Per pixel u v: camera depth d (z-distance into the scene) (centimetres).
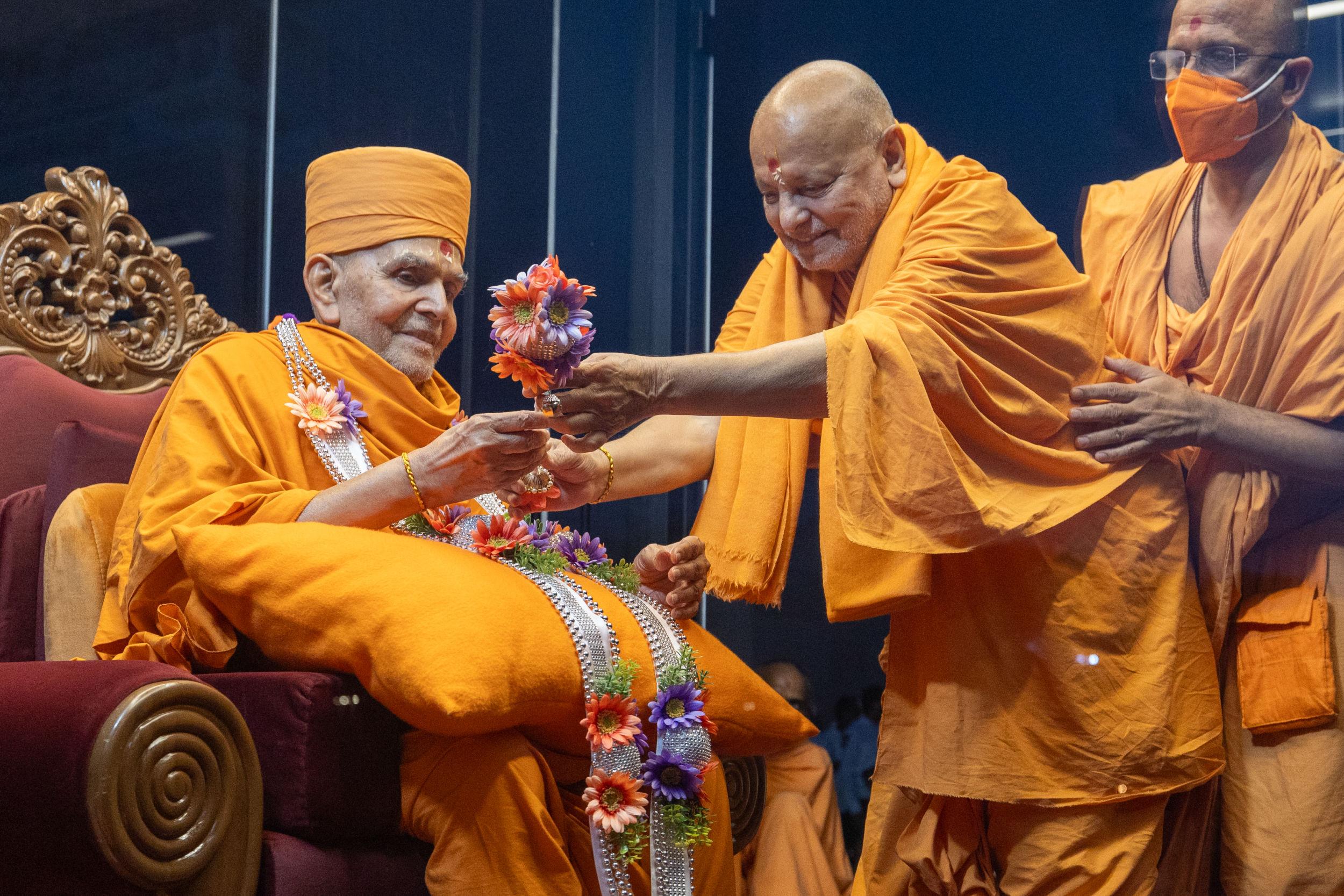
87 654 175
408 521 170
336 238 190
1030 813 167
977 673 169
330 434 178
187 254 263
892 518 158
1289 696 157
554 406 149
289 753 137
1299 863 155
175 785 124
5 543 192
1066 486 166
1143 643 164
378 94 282
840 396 157
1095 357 172
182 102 264
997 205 173
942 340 161
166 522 158
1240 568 164
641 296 248
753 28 234
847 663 202
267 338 187
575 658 149
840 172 174
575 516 240
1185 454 174
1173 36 164
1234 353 162
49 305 226
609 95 256
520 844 139
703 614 217
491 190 269
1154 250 175
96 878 121
